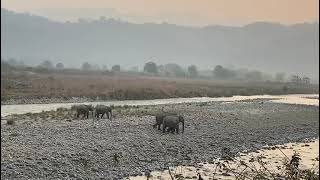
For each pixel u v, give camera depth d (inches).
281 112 3262.8
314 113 3336.6
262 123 2491.4
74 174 1163.3
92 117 2348.7
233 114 2856.8
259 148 1699.1
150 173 1216.8
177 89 5885.8
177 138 1784.0
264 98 5511.8
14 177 1105.4
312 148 1747.0
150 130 1942.7
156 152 1496.1
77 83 5344.5
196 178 1159.6
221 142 1769.2
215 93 6038.4
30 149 1421.0
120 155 1409.9
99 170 1219.9
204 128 2133.4
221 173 1224.2
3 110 3105.3
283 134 2122.3
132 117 2372.0
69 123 2065.7
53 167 1220.5
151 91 5354.3
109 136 1738.4
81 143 1565.0
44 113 2600.9
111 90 5059.1
